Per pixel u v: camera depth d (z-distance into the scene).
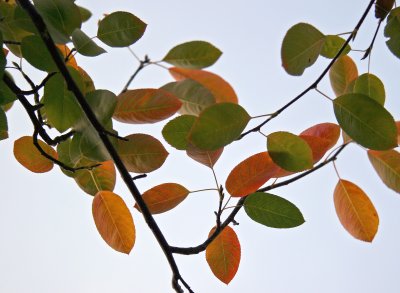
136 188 0.83
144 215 0.84
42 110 0.92
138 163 0.87
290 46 0.85
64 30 0.84
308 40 0.85
